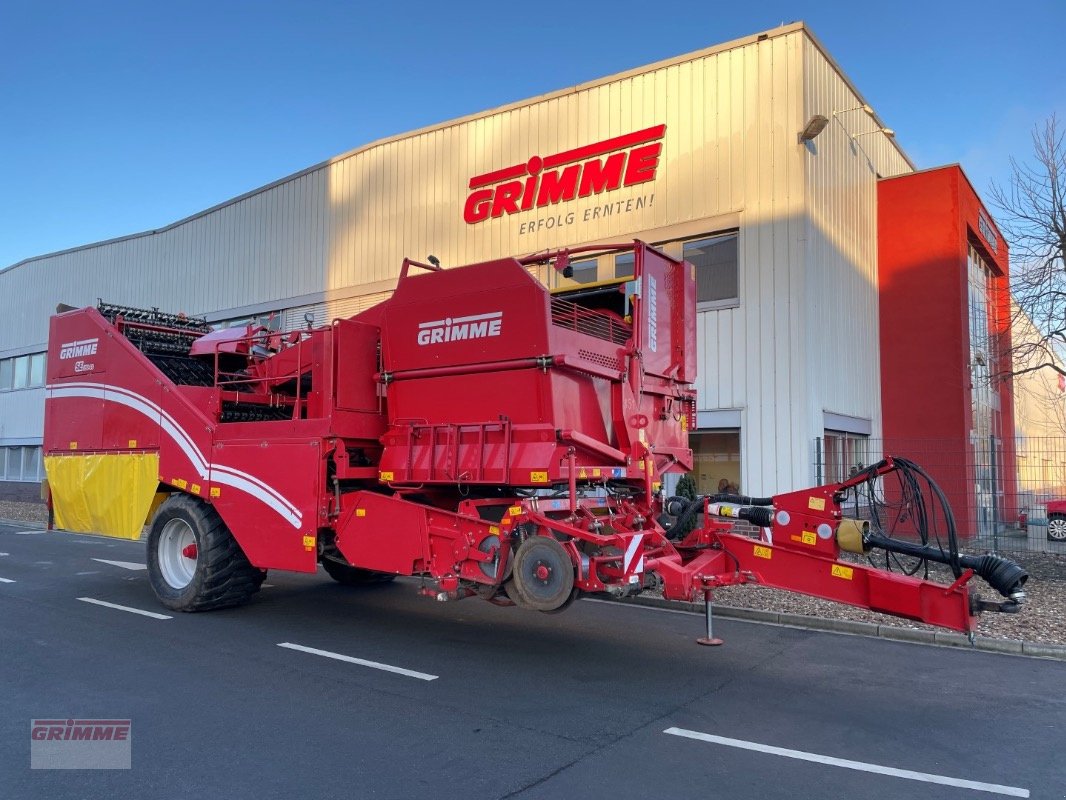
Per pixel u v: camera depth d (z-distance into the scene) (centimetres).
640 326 721
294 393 840
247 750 461
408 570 684
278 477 753
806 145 1305
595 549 596
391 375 724
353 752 459
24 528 1902
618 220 1477
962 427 1563
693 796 405
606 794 406
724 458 1347
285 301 2091
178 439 852
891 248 1664
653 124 1445
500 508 673
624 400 684
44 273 2909
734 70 1364
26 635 748
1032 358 1617
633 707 550
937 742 489
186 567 869
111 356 943
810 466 1258
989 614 843
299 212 2075
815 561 608
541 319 610
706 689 597
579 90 1545
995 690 604
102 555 1371
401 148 1842
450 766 439
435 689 587
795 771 440
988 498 1512
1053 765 454
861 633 797
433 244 1766
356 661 665
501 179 1648
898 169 1870
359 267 1919
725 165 1362
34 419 2803
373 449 761
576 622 835
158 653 684
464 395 665
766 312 1307
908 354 1630
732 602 909
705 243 1391
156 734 486
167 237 2481
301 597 966
